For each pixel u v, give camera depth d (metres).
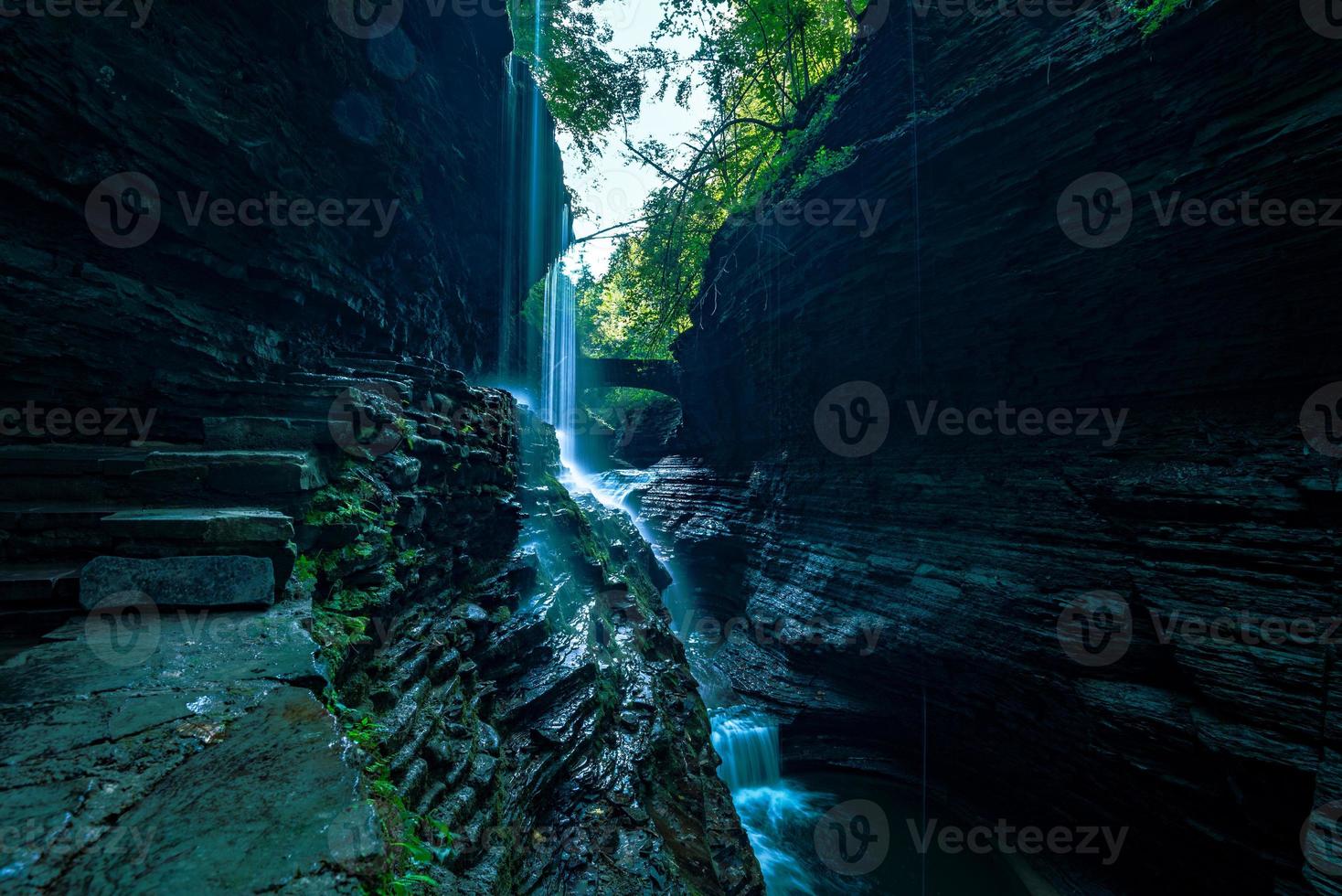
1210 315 9.03
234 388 5.13
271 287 6.00
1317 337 7.99
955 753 12.34
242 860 1.33
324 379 5.93
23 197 4.03
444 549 6.43
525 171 13.98
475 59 10.01
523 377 18.17
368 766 3.26
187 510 3.49
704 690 16.55
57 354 4.18
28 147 3.94
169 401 4.84
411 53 8.25
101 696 2.13
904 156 12.88
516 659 6.84
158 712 2.04
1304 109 7.47
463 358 11.94
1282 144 7.64
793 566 18.34
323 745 1.90
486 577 7.61
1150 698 8.59
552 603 8.26
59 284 4.21
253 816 1.51
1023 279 11.37
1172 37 8.57
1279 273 8.13
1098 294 10.30
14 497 3.40
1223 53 8.12
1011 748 11.01
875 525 15.57
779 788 13.39
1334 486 7.48
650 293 27.45
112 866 1.28
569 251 24.75
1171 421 9.77
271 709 2.12
